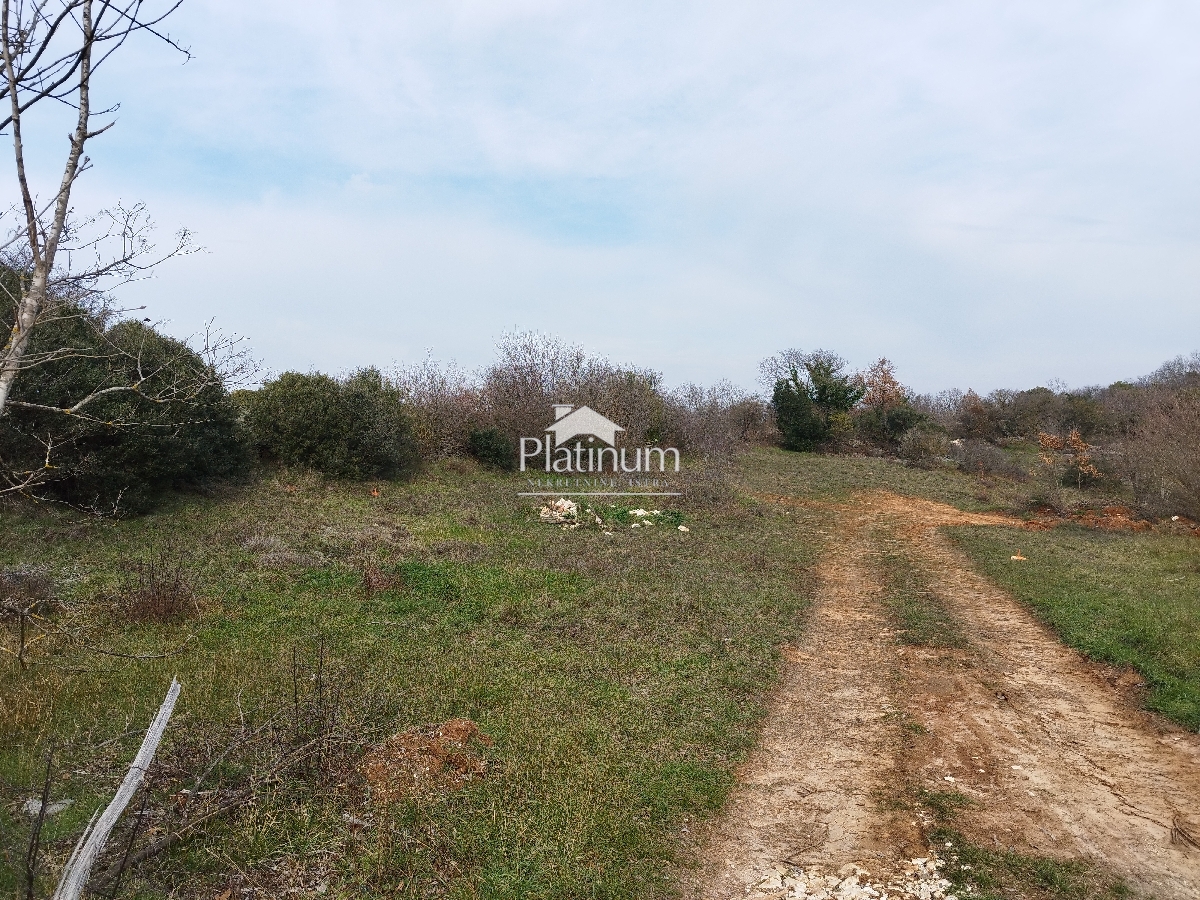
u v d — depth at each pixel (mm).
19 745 4836
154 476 11055
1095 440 32375
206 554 9344
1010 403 36156
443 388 20625
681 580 10578
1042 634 9211
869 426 32469
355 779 4832
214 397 12438
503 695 6414
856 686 7602
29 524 9359
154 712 5406
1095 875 4477
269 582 8664
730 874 4500
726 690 7164
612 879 4254
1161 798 5414
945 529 15805
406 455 16797
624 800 5031
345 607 8141
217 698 5738
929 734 6453
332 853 4164
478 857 4293
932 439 28234
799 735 6488
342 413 15398
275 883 3918
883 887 4355
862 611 10258
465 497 15391
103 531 9781
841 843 4840
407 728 5566
